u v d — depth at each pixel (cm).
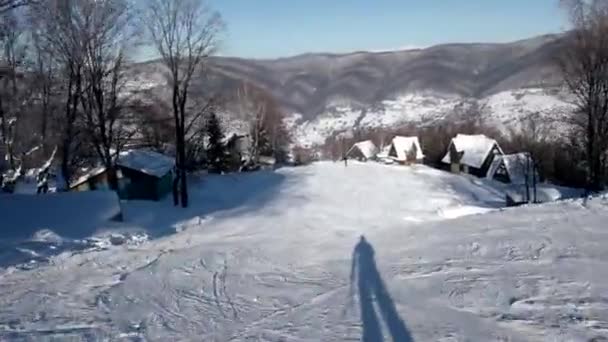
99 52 3134
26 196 2467
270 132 8225
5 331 824
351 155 10944
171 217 2983
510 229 1402
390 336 734
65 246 1853
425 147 9538
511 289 897
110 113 3234
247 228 2444
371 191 4706
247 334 782
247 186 4834
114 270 1279
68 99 3089
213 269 1244
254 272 1193
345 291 980
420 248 1302
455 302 859
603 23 3228
